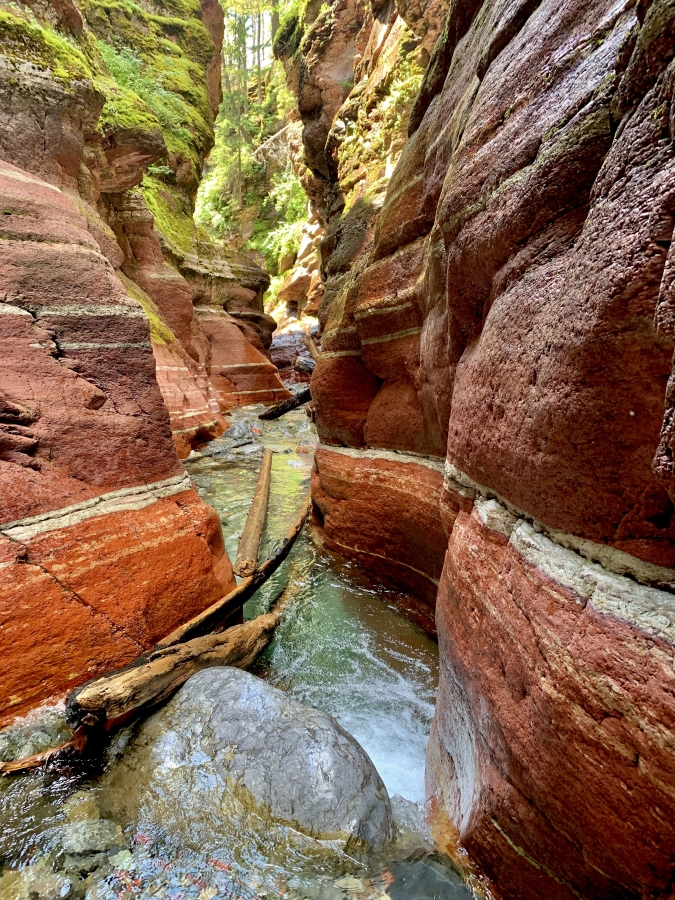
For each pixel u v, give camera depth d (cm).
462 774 196
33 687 245
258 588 420
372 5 1019
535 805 143
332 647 352
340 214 1111
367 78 1038
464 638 201
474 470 214
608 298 112
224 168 2761
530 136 173
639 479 116
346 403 481
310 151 1435
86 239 394
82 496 304
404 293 375
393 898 171
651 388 109
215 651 296
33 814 200
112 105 759
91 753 230
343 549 485
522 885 154
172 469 370
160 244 1202
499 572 178
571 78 157
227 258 1530
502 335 182
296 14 1648
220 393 1312
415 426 380
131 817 200
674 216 98
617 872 118
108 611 279
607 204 119
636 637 111
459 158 236
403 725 279
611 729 114
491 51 234
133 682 245
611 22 144
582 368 124
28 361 313
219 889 175
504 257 190
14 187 375
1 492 268
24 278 332
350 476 472
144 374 374
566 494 140
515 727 151
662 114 103
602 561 129
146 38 1441
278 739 220
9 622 245
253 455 940
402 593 419
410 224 376
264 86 2917
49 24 607
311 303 2314
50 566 268
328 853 184
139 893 173
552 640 136
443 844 193
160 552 320
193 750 225
